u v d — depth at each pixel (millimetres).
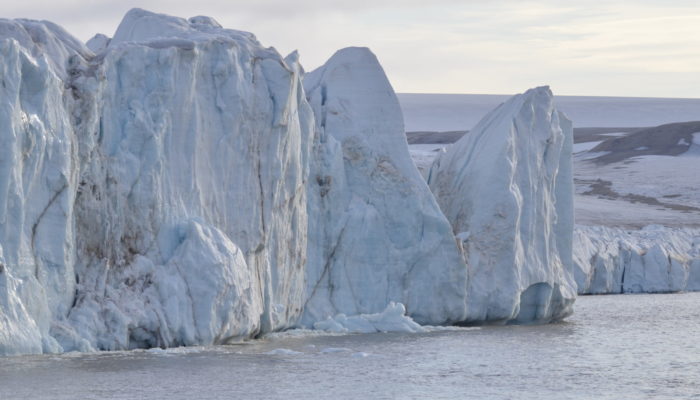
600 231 172750
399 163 91938
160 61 72750
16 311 62031
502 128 97562
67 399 53688
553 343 83062
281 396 57000
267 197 78938
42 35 69250
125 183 69875
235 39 80438
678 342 86000
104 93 69938
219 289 70188
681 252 169000
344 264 88500
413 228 90375
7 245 61750
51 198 64562
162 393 55969
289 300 82625
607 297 144250
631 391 63031
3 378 57375
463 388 61719
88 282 67375
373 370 66125
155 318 68188
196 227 71062
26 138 62781
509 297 93312
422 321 90688
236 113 76875
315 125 90250
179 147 73625
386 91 93438
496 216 94062
